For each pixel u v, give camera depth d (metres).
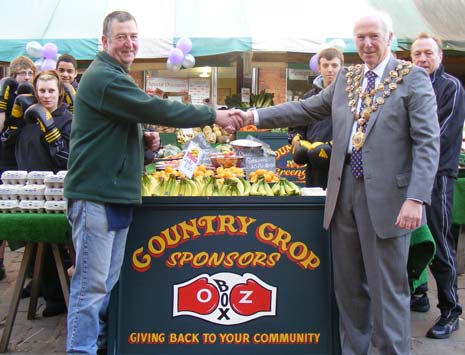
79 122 2.67
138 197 2.77
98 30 8.23
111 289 2.88
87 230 2.67
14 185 3.50
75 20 8.41
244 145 4.40
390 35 2.69
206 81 10.64
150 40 8.01
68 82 4.89
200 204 2.92
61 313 4.21
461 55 9.69
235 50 7.94
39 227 3.39
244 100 9.09
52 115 3.93
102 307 3.10
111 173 2.67
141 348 2.97
